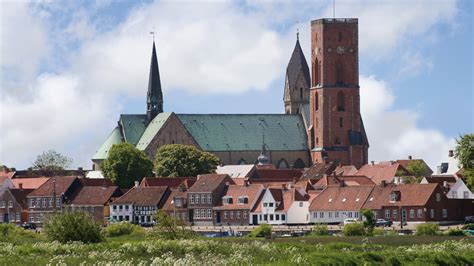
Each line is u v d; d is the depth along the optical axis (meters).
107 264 144.00
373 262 158.62
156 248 168.12
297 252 166.38
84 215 188.62
